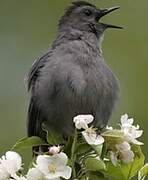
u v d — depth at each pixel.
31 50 20.44
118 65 19.39
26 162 14.63
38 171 8.88
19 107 19.52
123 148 9.39
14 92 19.80
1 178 9.05
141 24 20.16
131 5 20.44
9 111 19.45
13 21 20.86
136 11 20.36
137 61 19.42
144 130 18.08
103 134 9.40
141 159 9.64
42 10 20.78
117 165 9.42
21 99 19.66
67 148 9.73
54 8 20.64
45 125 11.66
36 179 8.86
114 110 12.41
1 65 20.27
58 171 8.82
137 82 19.06
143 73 19.23
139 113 18.44
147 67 19.31
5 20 20.91
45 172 8.80
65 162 8.86
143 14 20.30
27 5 20.91
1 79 20.03
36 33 20.64
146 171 9.55
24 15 20.91
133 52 19.58
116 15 20.33
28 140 10.05
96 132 9.34
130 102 18.69
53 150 8.89
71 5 13.79
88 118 9.31
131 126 9.50
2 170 9.06
